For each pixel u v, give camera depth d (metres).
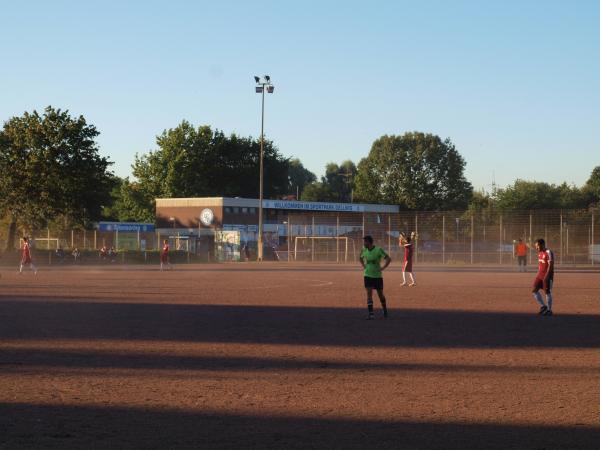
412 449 7.10
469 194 113.31
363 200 112.56
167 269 48.59
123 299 24.09
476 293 27.70
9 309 20.58
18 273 42.16
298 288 29.92
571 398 9.44
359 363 11.98
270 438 7.45
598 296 26.64
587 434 7.68
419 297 25.67
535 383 10.41
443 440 7.42
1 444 7.18
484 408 8.85
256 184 118.06
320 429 7.82
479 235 60.94
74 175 61.62
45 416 8.34
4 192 60.50
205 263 61.19
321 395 9.53
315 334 15.52
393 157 111.12
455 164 112.06
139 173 112.06
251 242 72.31
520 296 26.31
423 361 12.21
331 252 64.56
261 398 9.34
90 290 28.19
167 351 13.12
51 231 67.31
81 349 13.30
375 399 9.31
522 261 47.84
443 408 8.84
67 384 10.14
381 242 63.84
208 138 112.25
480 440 7.43
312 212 83.88
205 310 20.59
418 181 110.50
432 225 62.44
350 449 7.09
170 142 110.88
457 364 11.94
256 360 12.21
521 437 7.55
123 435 7.54
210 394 9.55
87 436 7.50
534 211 59.44
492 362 12.16
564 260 58.16
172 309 20.83
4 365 11.59
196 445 7.19
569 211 58.47
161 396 9.41
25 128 61.41
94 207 64.25
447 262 61.22
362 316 19.23
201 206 76.88
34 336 14.98
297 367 11.56
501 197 89.56
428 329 16.52
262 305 22.20
